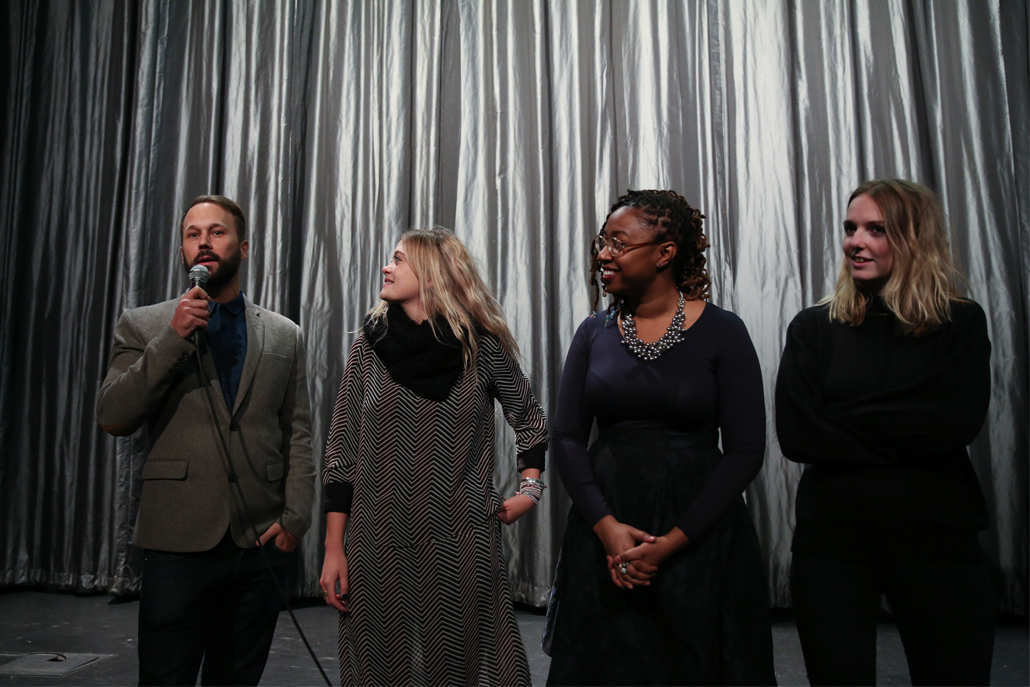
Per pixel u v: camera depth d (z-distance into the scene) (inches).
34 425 137.3
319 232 134.4
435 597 55.0
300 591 126.9
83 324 137.7
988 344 52.3
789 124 125.3
